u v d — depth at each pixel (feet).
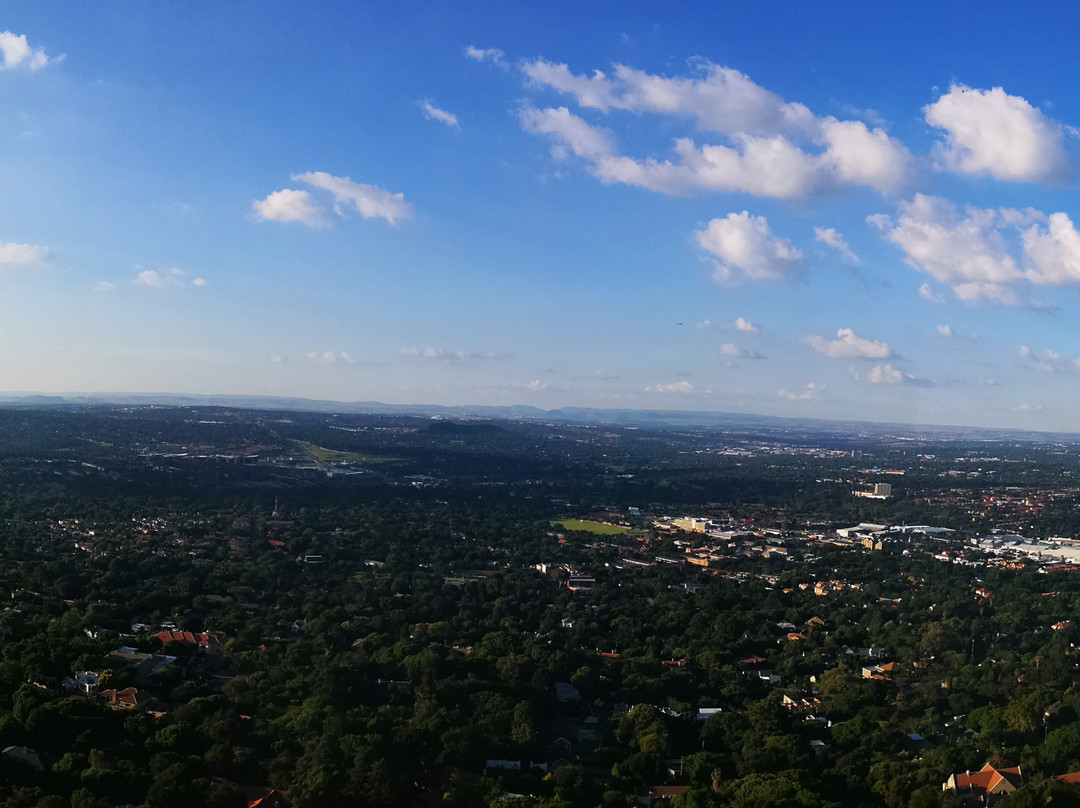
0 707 487.61
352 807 438.40
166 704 551.18
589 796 485.97
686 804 463.83
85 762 442.50
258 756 484.33
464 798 460.96
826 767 522.88
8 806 390.63
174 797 411.34
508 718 548.72
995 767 500.33
